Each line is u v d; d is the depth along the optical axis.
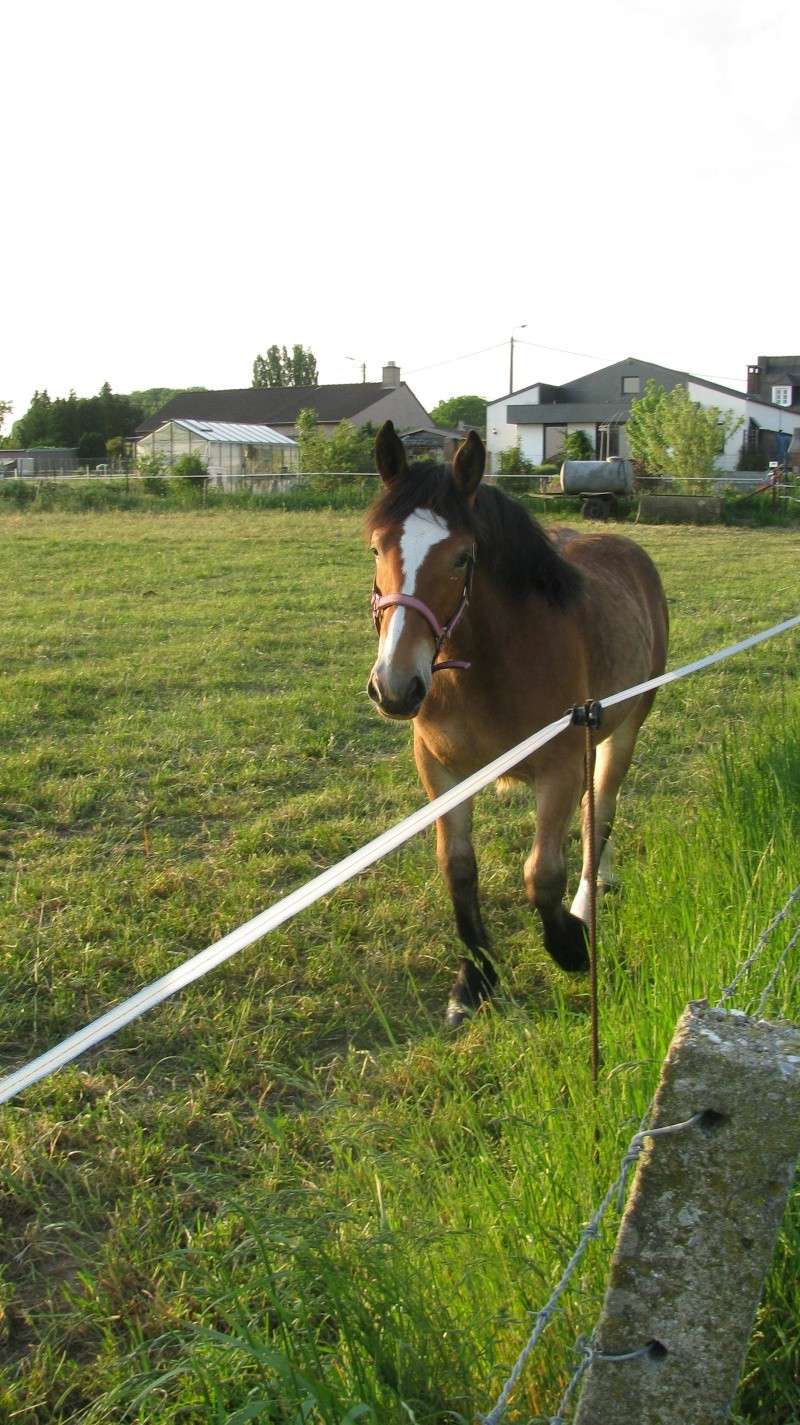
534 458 46.88
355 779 6.16
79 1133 3.03
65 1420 2.18
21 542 17.03
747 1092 1.37
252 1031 3.56
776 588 13.39
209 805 5.64
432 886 4.61
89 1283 2.44
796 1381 1.93
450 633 3.44
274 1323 2.29
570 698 3.83
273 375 99.38
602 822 4.91
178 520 21.66
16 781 5.88
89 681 8.11
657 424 31.75
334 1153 2.69
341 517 22.52
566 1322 1.90
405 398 56.34
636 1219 1.45
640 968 3.36
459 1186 2.40
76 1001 3.73
